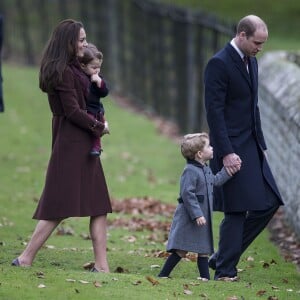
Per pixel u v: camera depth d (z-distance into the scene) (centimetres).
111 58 11088
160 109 9138
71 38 2931
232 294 2766
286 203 4281
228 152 3020
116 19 11175
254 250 3691
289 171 4212
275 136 4741
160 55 8900
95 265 3025
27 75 11362
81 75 2964
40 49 12725
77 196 2944
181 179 2988
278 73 5006
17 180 5547
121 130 8012
